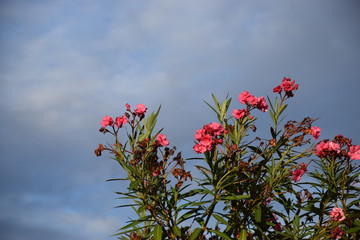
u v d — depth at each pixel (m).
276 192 3.70
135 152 3.20
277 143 3.41
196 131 3.28
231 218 3.45
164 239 3.27
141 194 3.29
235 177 3.38
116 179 3.18
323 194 3.56
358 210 3.45
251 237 3.45
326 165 3.59
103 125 3.26
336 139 3.45
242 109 3.46
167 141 3.32
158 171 3.30
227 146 3.33
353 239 3.44
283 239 3.51
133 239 3.29
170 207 3.27
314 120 3.39
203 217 3.30
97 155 3.22
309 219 3.62
